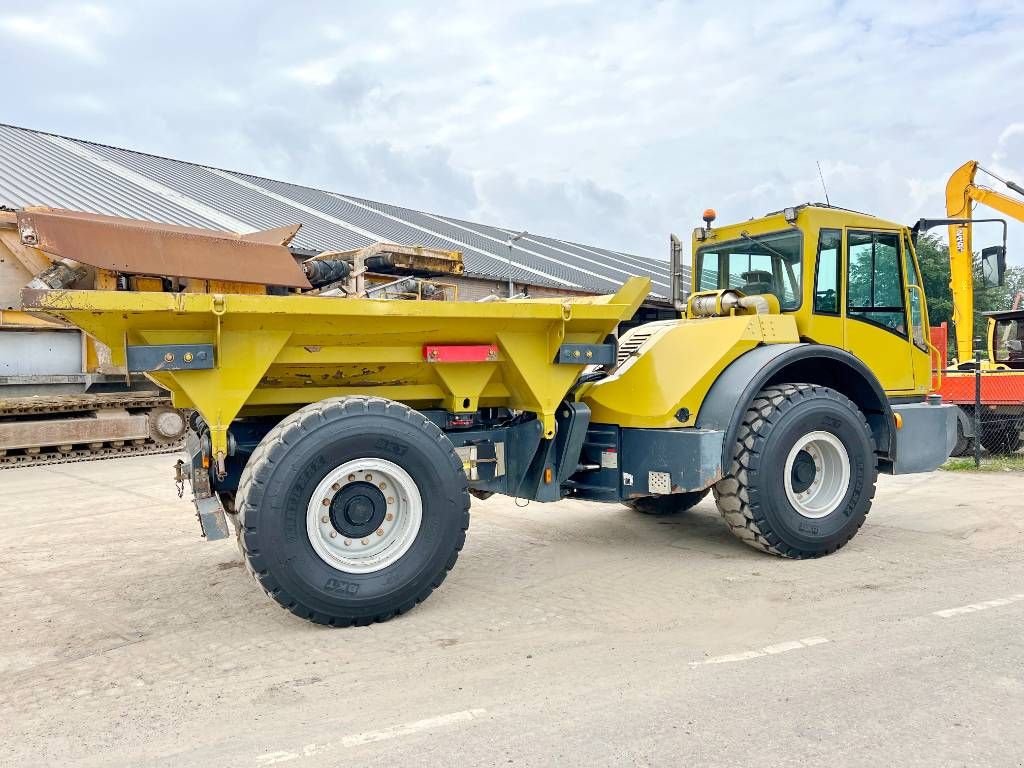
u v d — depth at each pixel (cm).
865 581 474
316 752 275
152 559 557
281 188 2553
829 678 329
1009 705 302
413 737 284
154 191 1888
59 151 2005
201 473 424
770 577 486
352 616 402
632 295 487
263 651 375
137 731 295
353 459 400
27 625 421
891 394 603
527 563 531
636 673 338
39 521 700
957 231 1234
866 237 590
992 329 1215
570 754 270
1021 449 1112
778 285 580
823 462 544
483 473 499
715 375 524
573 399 546
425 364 450
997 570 494
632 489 537
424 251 777
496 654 365
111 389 1200
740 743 275
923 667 339
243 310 375
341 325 409
